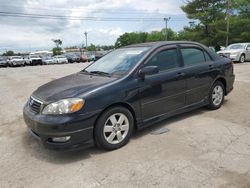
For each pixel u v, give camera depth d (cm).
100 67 499
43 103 386
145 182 315
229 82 614
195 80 523
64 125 361
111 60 504
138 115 435
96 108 382
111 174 337
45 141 377
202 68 538
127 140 423
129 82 421
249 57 1894
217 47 3312
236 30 3325
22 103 771
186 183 309
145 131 474
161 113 470
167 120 528
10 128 537
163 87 463
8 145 446
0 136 492
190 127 484
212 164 348
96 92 386
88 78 450
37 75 1650
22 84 1209
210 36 3434
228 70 608
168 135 452
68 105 367
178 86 490
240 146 399
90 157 386
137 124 437
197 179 316
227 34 3200
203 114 559
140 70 433
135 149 404
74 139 369
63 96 380
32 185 322
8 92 987
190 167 343
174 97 487
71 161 378
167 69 480
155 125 502
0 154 412
